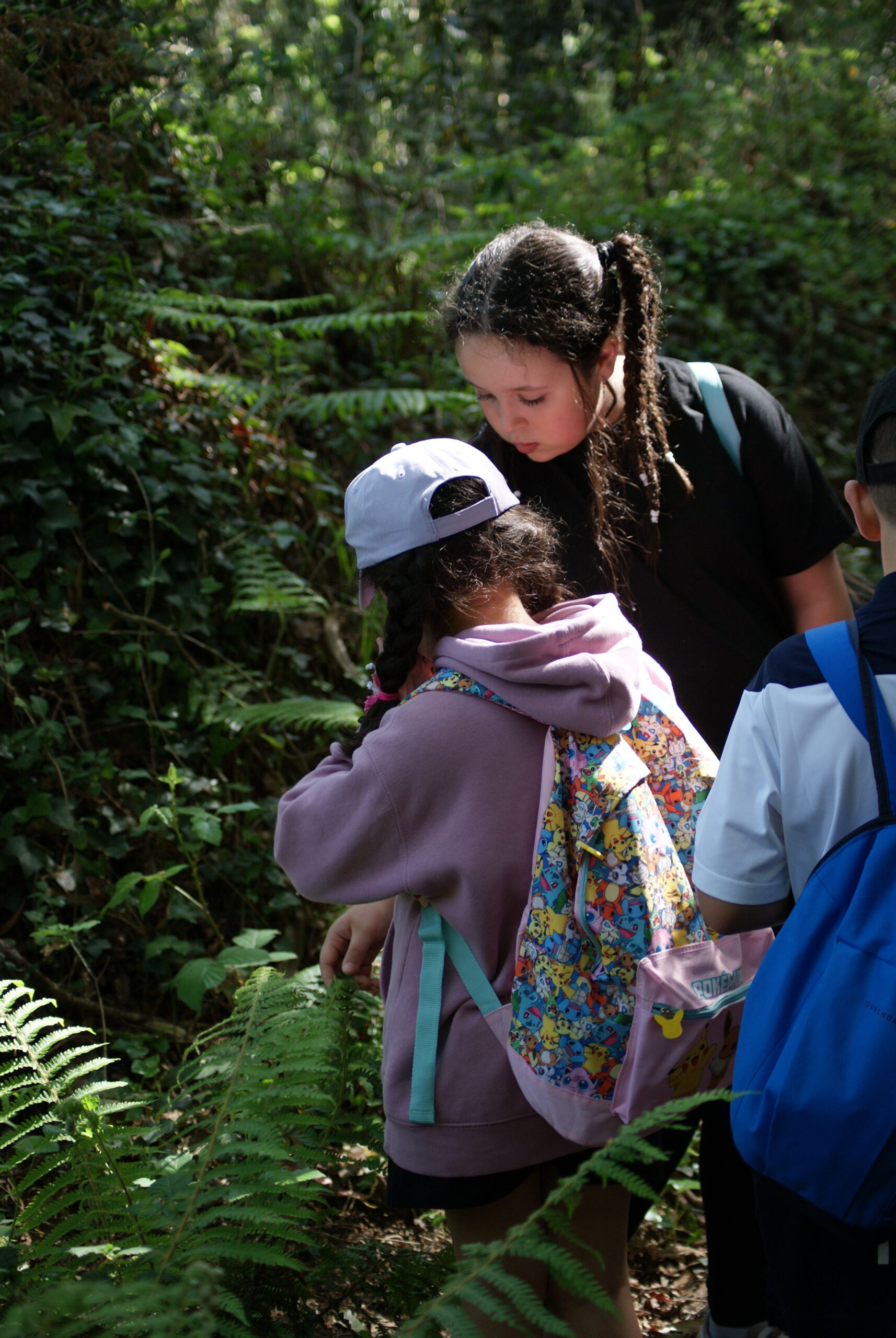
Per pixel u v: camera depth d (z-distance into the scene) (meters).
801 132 9.38
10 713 2.87
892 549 1.29
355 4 7.28
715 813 1.35
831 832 1.26
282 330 4.57
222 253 4.64
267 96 6.31
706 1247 2.28
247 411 3.86
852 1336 1.22
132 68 4.28
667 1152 1.58
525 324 1.72
